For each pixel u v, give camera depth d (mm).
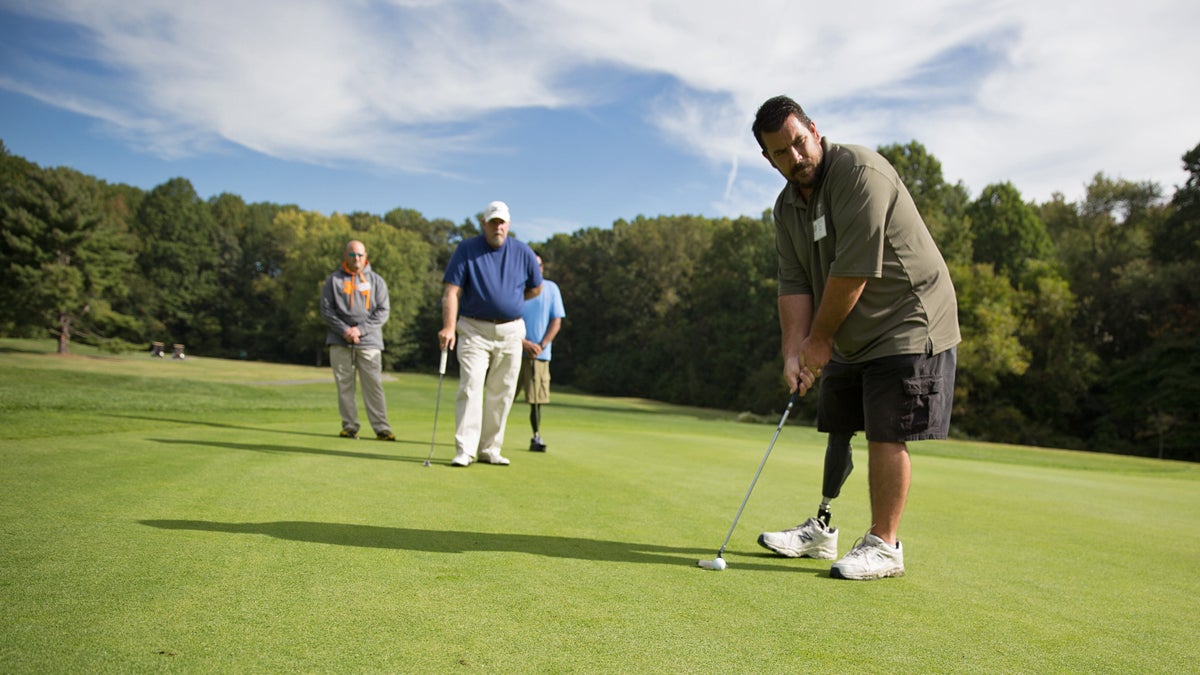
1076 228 39188
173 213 63062
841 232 2582
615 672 1520
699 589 2221
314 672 1426
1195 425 26219
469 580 2139
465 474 4461
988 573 2721
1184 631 2086
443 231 82188
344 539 2541
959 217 35969
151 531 2482
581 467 5207
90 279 40281
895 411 2625
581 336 60875
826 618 2012
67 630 1571
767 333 42312
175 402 8930
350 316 6387
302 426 7289
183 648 1510
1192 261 29750
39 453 4168
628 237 56844
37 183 39594
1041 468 9156
